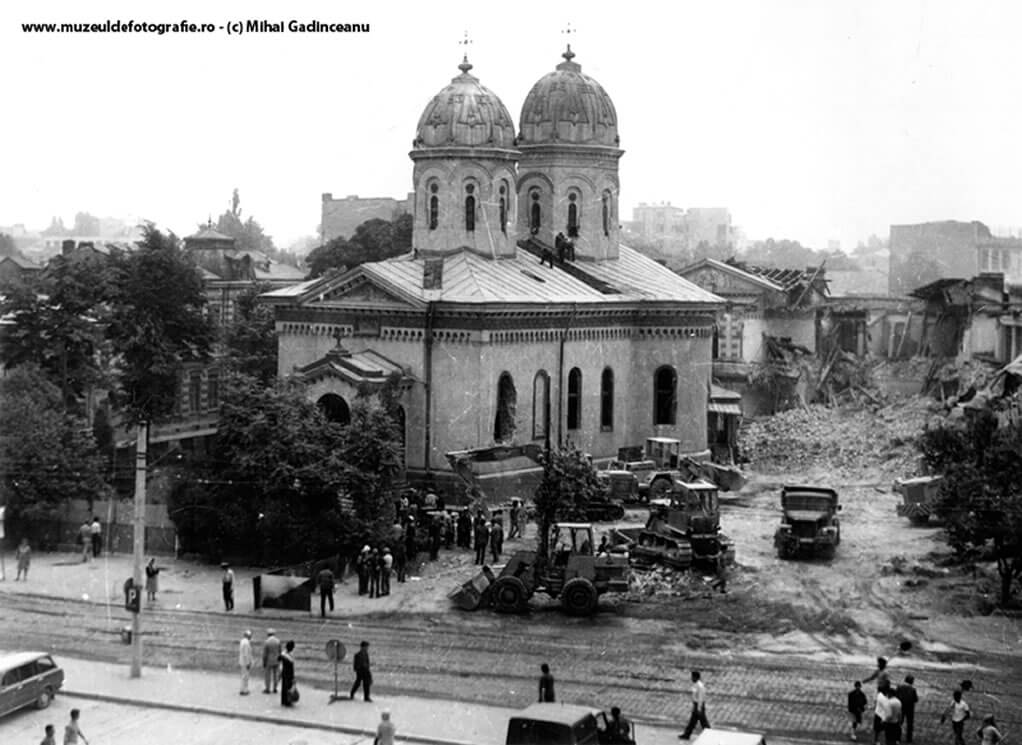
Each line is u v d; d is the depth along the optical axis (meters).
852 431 84.06
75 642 40.94
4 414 56.28
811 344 106.94
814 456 80.19
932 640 41.41
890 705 31.25
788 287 106.19
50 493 55.34
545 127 76.62
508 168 71.38
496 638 41.44
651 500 62.44
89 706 35.06
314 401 63.56
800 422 88.88
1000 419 64.06
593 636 41.72
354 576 50.16
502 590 44.59
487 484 61.53
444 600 46.22
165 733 32.78
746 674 37.81
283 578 44.88
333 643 35.09
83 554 52.97
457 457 61.56
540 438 67.12
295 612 44.69
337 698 35.34
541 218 76.88
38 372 66.38
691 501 50.09
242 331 86.69
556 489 50.25
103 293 73.19
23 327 71.06
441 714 34.00
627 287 73.81
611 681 37.00
